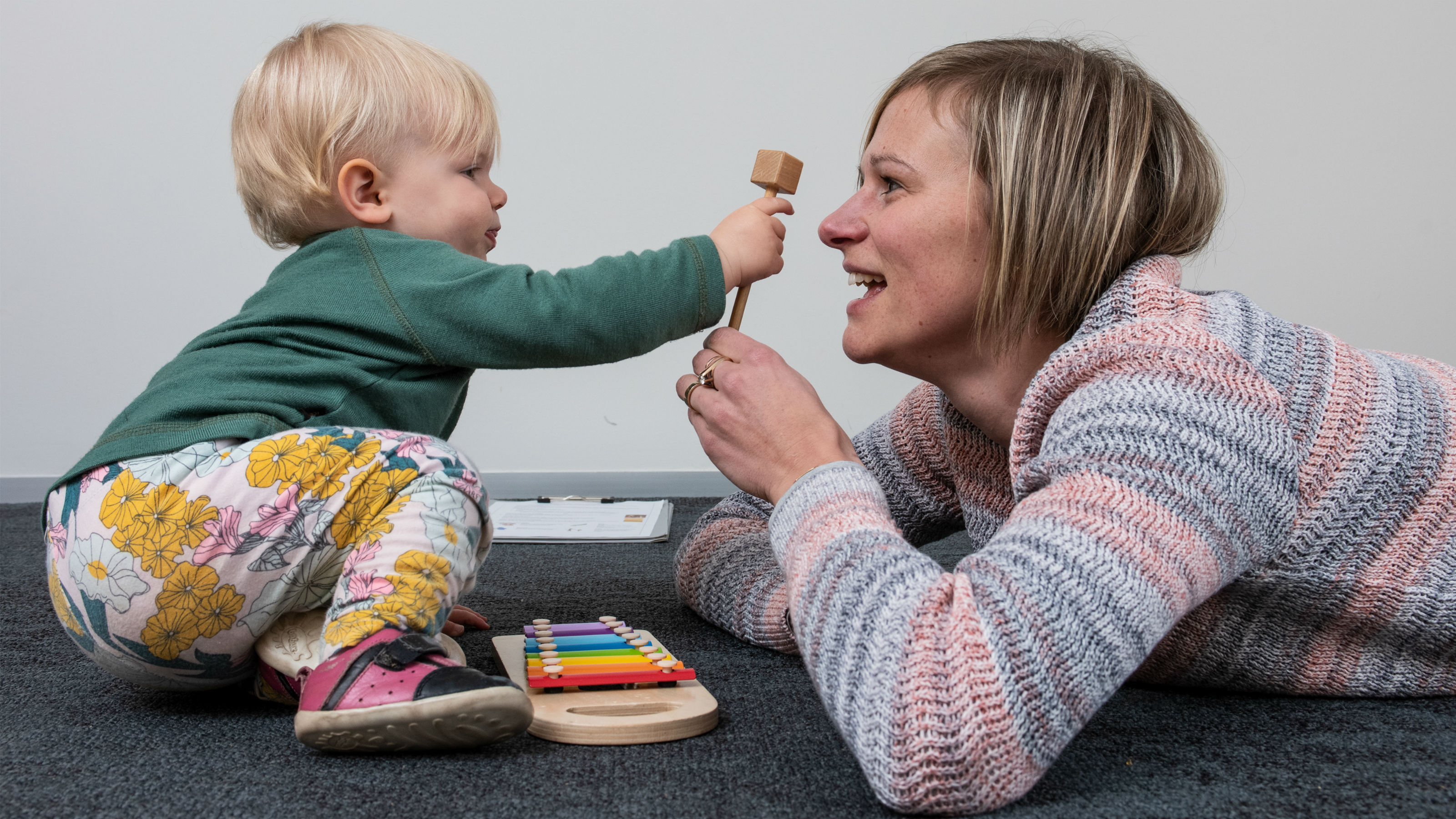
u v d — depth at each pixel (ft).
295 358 2.66
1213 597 2.51
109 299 6.95
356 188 3.11
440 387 2.90
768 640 3.10
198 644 2.43
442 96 3.20
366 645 2.21
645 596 3.98
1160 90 2.59
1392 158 7.24
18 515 6.30
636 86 7.18
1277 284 7.27
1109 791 2.01
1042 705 1.79
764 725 2.42
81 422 6.99
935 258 2.50
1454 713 2.54
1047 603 1.83
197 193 6.95
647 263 2.96
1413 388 2.44
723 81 7.22
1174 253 2.59
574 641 2.86
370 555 2.37
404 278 2.80
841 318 7.32
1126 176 2.42
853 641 1.88
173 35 6.87
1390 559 2.39
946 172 2.49
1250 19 7.17
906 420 3.32
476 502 2.55
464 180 3.24
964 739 1.76
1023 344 2.55
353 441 2.45
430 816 1.86
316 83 3.08
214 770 2.12
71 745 2.29
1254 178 7.20
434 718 2.08
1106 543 1.89
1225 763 2.17
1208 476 1.99
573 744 2.27
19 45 6.75
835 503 2.18
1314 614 2.49
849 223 2.66
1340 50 7.18
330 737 2.12
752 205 3.21
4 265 6.83
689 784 2.03
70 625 2.49
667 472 7.39
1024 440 2.29
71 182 6.85
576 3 7.12
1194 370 2.10
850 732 1.85
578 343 2.85
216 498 2.35
